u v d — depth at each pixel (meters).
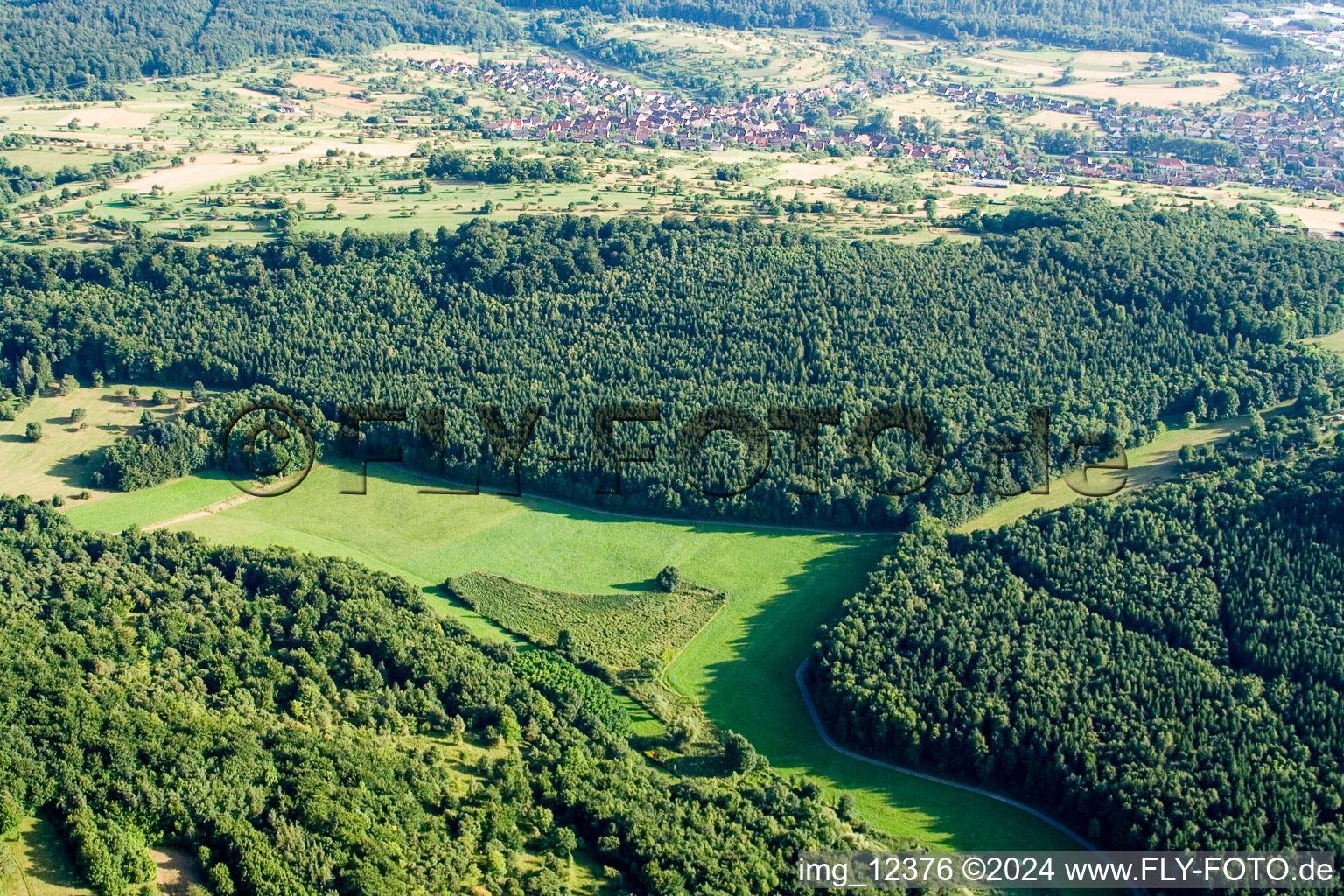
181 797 180.75
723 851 194.00
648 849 192.25
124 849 171.62
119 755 186.12
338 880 175.12
